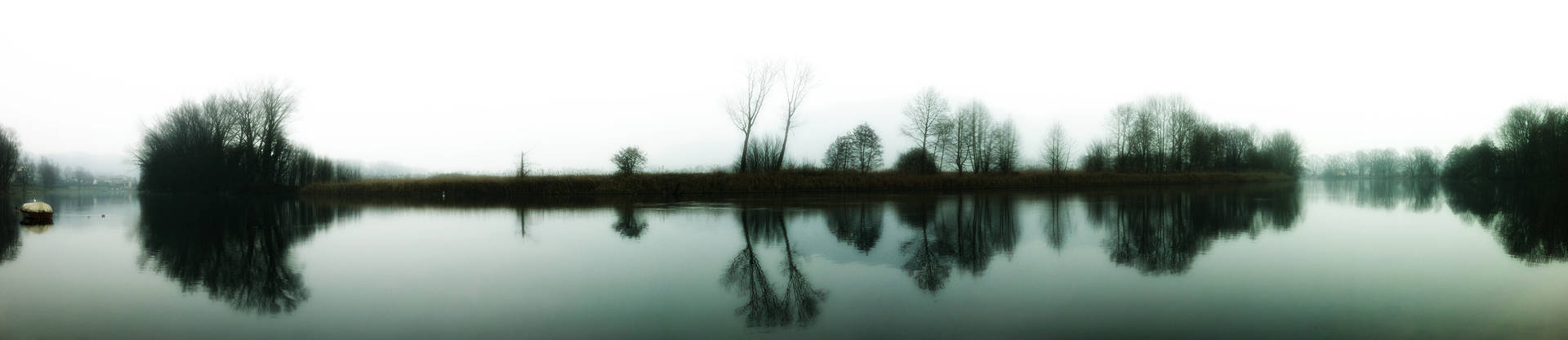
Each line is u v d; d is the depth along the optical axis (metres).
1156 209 22.64
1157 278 8.88
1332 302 7.39
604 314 6.99
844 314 6.96
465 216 20.89
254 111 44.84
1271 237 13.80
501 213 21.89
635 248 12.33
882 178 42.41
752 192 38.34
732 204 26.42
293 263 10.52
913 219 18.70
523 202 29.67
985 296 7.79
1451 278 8.80
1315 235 14.05
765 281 8.83
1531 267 9.64
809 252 11.70
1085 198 31.61
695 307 7.31
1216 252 11.47
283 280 9.03
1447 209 22.84
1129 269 9.62
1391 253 11.19
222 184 43.78
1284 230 15.18
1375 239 13.27
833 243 13.06
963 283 8.61
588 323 6.62
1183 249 11.80
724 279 9.02
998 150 59.12
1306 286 8.27
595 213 21.50
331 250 12.17
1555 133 53.34
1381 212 21.55
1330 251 11.52
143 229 16.77
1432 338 5.96
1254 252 11.45
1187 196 33.34
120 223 18.59
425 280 8.92
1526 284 8.31
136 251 12.23
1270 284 8.42
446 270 9.79
